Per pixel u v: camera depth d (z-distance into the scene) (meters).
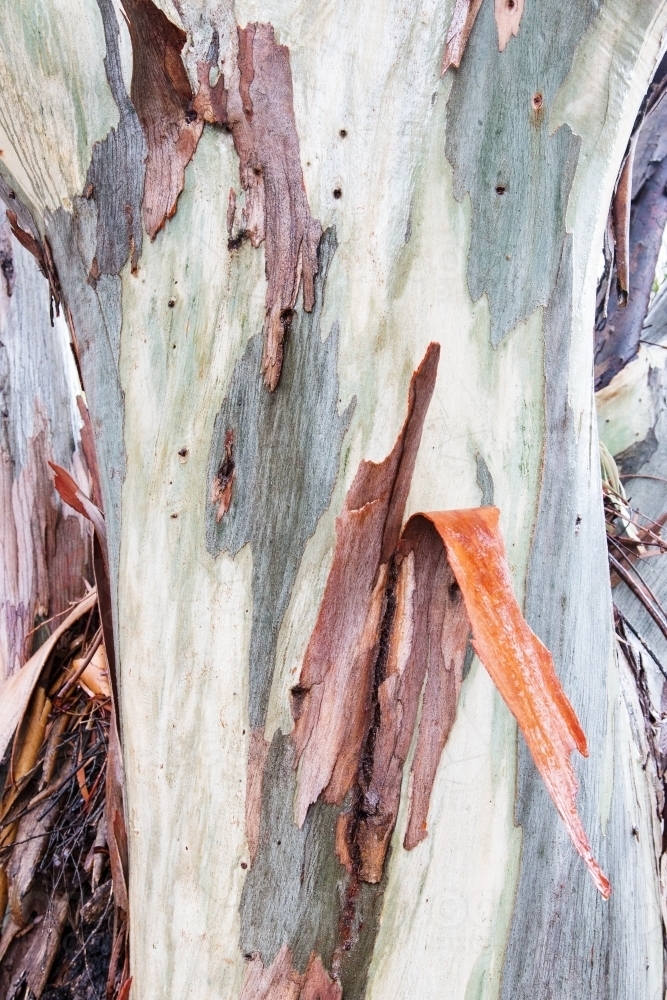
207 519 1.31
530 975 1.33
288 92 1.28
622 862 1.42
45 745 2.34
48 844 2.30
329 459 1.28
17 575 2.57
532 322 1.34
